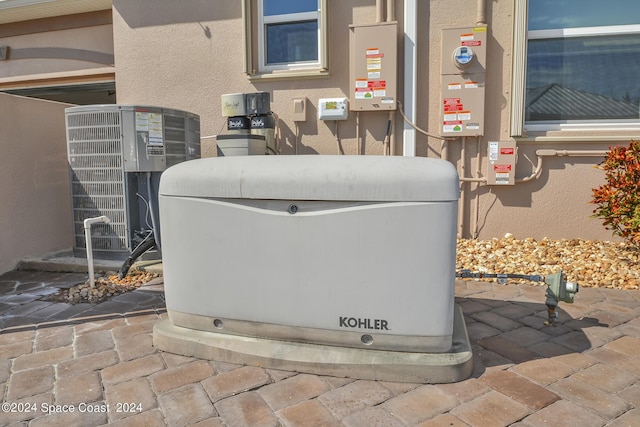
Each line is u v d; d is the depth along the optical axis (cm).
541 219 538
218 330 296
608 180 458
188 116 552
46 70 771
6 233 513
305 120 584
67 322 359
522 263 468
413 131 548
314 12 580
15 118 525
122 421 230
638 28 513
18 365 289
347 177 258
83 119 503
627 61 524
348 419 227
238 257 283
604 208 460
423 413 231
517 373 268
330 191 260
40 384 265
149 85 642
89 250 438
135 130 491
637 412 230
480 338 317
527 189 538
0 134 506
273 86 595
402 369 258
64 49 758
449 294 259
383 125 564
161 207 302
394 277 260
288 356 272
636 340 311
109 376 272
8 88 792
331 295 269
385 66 540
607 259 466
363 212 259
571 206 529
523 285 429
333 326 271
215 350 286
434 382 257
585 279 427
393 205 255
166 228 300
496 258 486
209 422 227
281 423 225
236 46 604
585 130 522
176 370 277
